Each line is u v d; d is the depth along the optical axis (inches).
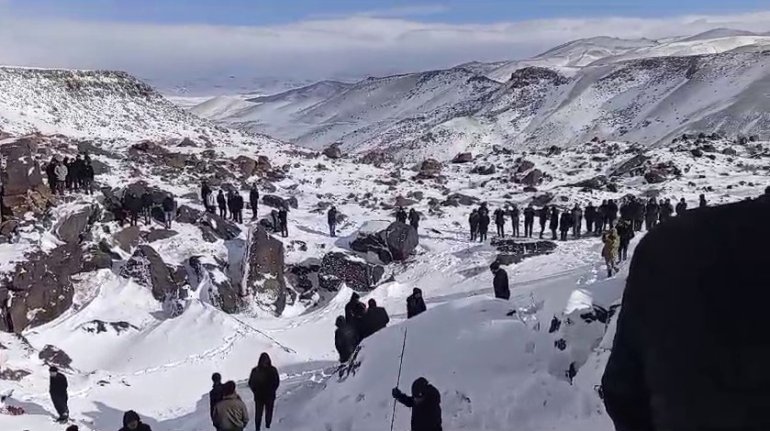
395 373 501.0
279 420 528.1
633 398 79.1
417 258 1205.7
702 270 71.6
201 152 1979.6
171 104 3302.2
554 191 1744.6
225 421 463.5
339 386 527.2
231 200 1272.1
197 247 1123.9
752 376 67.3
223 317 864.3
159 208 1199.6
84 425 606.9
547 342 476.7
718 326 69.2
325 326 943.7
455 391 470.6
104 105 2888.8
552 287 542.9
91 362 821.9
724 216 74.7
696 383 69.7
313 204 1577.3
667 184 1785.2
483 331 500.1
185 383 724.0
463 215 1533.0
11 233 998.4
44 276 914.1
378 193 1743.4
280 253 1064.2
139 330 905.5
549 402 448.5
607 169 2133.4
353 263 1128.8
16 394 663.8
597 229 1261.1
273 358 791.7
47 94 2775.6
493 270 692.7
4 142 1234.0
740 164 2023.9
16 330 863.1
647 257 77.7
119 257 1067.3
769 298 68.0
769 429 66.9
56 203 1123.9
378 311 636.1
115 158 1707.7
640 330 77.2
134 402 670.5
